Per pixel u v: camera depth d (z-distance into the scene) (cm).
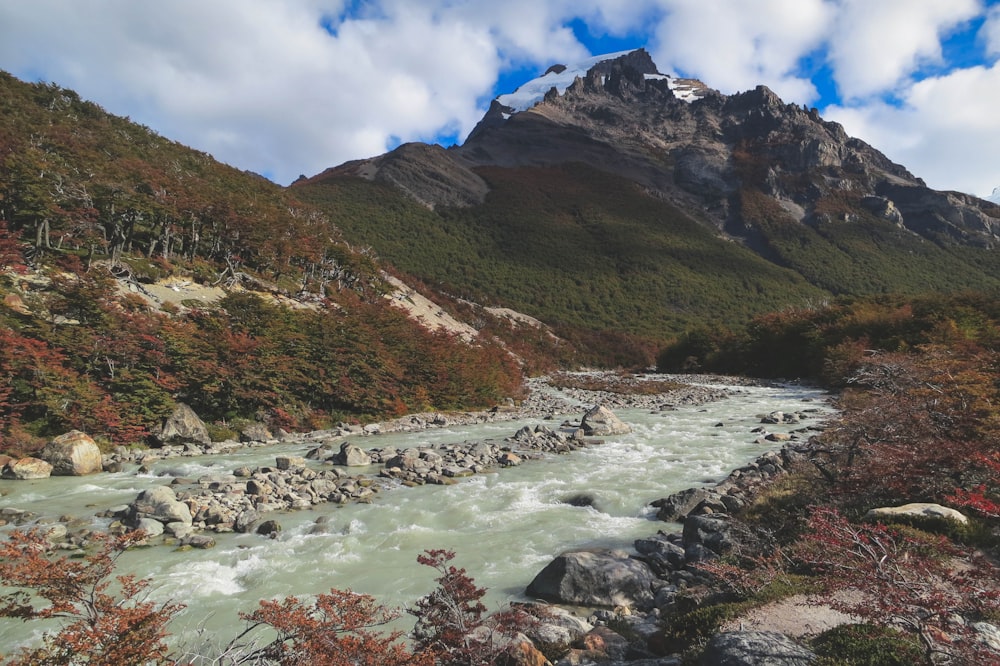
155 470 1902
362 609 615
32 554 560
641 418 3216
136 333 2578
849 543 584
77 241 3612
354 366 3189
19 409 2108
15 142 4175
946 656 469
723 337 9269
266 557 1130
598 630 742
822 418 2966
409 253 16162
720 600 773
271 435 2650
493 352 5297
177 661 563
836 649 536
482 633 650
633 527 1291
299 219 6081
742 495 1364
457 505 1470
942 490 994
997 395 1274
